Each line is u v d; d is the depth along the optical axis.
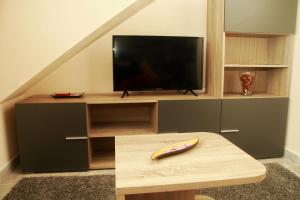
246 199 1.60
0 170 1.87
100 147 2.48
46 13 1.67
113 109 2.44
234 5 2.04
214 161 1.04
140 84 2.20
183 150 1.13
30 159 1.98
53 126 1.96
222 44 2.09
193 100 2.10
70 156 2.02
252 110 2.20
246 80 2.33
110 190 1.72
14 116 2.18
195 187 0.87
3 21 1.65
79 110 1.96
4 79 1.73
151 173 0.93
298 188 1.73
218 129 2.17
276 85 2.40
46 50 1.71
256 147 2.26
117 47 2.12
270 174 1.93
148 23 2.38
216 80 2.20
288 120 2.30
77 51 2.15
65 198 1.62
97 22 1.70
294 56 2.21
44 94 2.34
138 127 2.27
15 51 1.70
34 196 1.64
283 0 2.11
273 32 2.14
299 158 2.16
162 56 2.19
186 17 2.41
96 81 2.39
